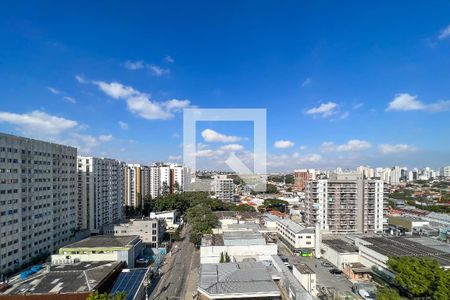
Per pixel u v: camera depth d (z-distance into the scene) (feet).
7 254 259.39
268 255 281.33
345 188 398.42
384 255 245.86
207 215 432.66
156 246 360.28
